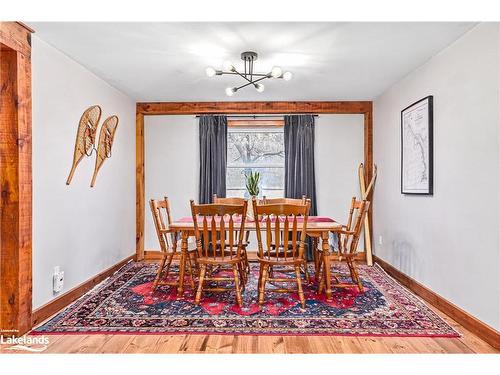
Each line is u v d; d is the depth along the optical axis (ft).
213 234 9.81
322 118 17.25
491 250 7.68
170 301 10.33
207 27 8.55
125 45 9.60
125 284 12.17
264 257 10.16
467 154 8.61
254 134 18.03
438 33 8.75
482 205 8.00
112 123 13.55
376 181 15.74
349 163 17.21
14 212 7.93
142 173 16.83
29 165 8.30
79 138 10.97
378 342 7.72
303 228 9.78
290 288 11.64
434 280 10.24
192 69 11.68
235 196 18.06
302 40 9.31
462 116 8.84
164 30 8.70
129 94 15.11
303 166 17.01
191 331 8.26
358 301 10.37
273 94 15.14
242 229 9.87
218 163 17.20
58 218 9.81
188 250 11.44
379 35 8.96
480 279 8.05
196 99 16.03
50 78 9.49
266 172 17.97
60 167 9.93
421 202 11.17
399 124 13.07
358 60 10.81
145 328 8.43
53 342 7.73
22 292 8.05
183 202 17.31
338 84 13.57
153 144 17.37
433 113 10.37
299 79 12.88
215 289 10.48
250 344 7.62
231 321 8.84
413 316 9.23
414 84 11.75
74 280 10.68
